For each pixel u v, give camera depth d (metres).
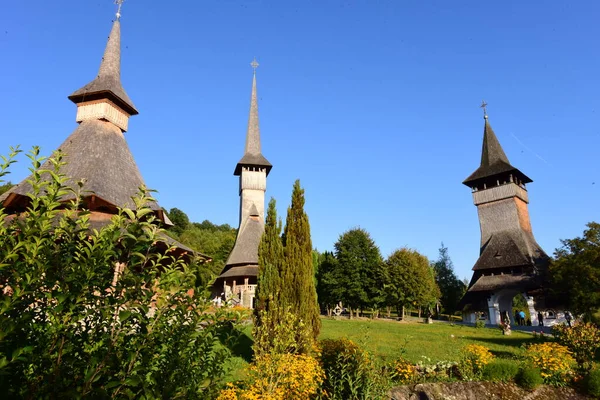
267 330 10.45
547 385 11.35
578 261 29.28
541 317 36.94
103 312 3.11
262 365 7.96
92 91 24.78
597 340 13.70
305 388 7.78
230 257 46.00
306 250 12.82
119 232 3.38
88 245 3.26
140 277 3.43
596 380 11.08
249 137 54.78
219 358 3.87
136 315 3.29
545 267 40.09
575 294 28.86
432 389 10.12
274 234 12.84
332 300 45.72
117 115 25.77
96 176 20.81
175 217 86.62
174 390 3.31
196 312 3.77
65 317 3.01
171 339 3.53
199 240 73.31
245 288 41.81
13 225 3.27
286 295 12.05
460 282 69.31
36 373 2.91
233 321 4.21
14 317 2.88
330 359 9.84
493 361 11.84
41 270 2.95
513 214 45.66
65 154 3.58
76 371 3.03
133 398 3.09
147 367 3.24
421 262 51.34
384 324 33.34
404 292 42.69
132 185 23.28
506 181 47.44
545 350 12.23
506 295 42.28
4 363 2.60
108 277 3.40
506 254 42.62
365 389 8.60
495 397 10.39
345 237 47.16
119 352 3.18
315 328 12.20
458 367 11.64
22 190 17.39
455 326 34.06
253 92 57.59
